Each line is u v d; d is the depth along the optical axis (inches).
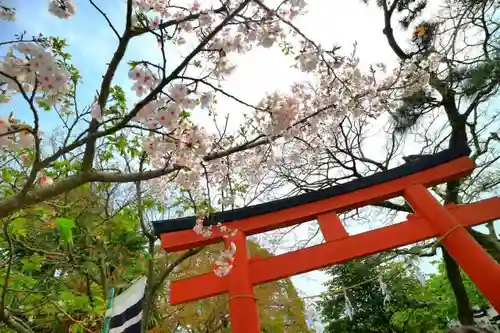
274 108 109.4
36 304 158.9
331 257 164.1
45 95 81.4
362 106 127.5
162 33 85.5
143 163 182.1
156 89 84.4
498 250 208.7
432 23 214.7
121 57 84.9
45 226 185.0
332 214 180.5
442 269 437.7
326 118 124.6
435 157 185.5
